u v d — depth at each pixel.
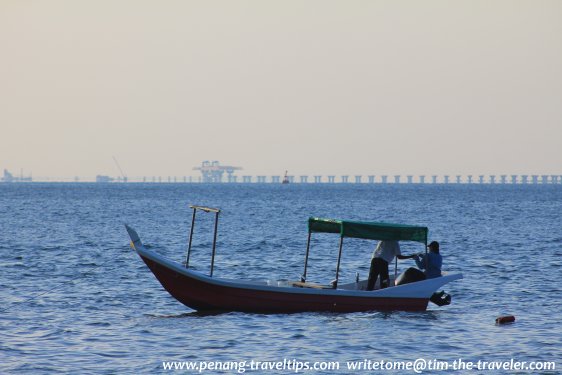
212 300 83.75
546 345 70.81
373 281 85.88
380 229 85.50
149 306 89.88
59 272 121.50
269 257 151.12
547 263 136.62
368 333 75.25
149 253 82.19
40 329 76.44
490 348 69.88
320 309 84.00
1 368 61.72
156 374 60.78
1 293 99.44
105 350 67.94
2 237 193.25
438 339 73.25
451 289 105.31
